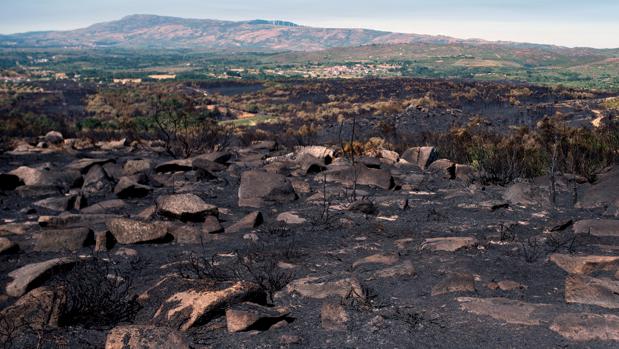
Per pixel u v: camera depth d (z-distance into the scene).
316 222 7.84
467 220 7.90
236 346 3.91
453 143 16.91
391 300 4.72
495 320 4.13
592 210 8.38
